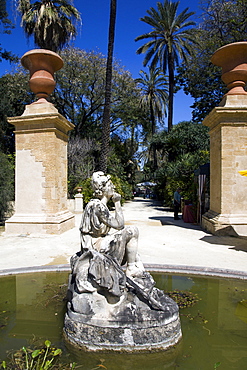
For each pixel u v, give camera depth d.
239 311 3.88
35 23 18.52
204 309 3.94
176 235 9.66
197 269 5.53
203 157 20.30
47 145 10.02
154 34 28.41
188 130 25.38
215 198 10.34
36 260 6.50
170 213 17.69
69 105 30.08
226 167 9.53
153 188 31.78
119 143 36.06
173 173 20.83
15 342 3.09
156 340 2.92
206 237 9.23
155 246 7.94
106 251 3.38
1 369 2.46
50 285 4.85
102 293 3.13
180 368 2.69
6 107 21.28
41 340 3.12
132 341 2.87
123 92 30.20
